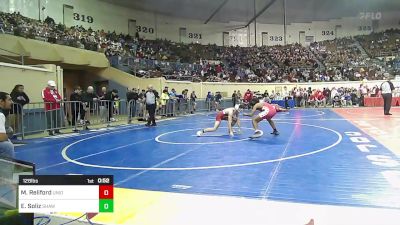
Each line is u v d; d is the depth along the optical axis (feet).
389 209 12.53
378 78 101.24
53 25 75.41
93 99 45.91
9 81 37.63
